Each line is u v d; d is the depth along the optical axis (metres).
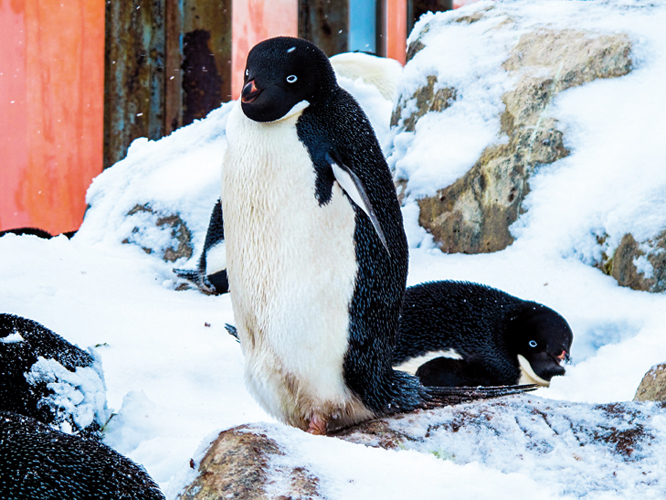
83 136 23.30
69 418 6.50
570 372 8.94
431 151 13.95
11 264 12.45
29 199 23.14
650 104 12.43
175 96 23.92
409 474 4.30
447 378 8.83
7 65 22.64
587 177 12.10
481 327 9.02
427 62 15.02
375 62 19.12
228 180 6.19
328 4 24.92
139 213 15.81
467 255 12.83
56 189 23.27
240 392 8.52
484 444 5.54
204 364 9.09
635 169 11.67
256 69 6.01
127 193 16.48
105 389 7.15
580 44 13.41
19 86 22.77
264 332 6.12
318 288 5.91
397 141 14.83
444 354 8.88
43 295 11.27
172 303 11.88
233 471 4.30
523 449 5.43
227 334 10.20
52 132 23.09
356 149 6.12
